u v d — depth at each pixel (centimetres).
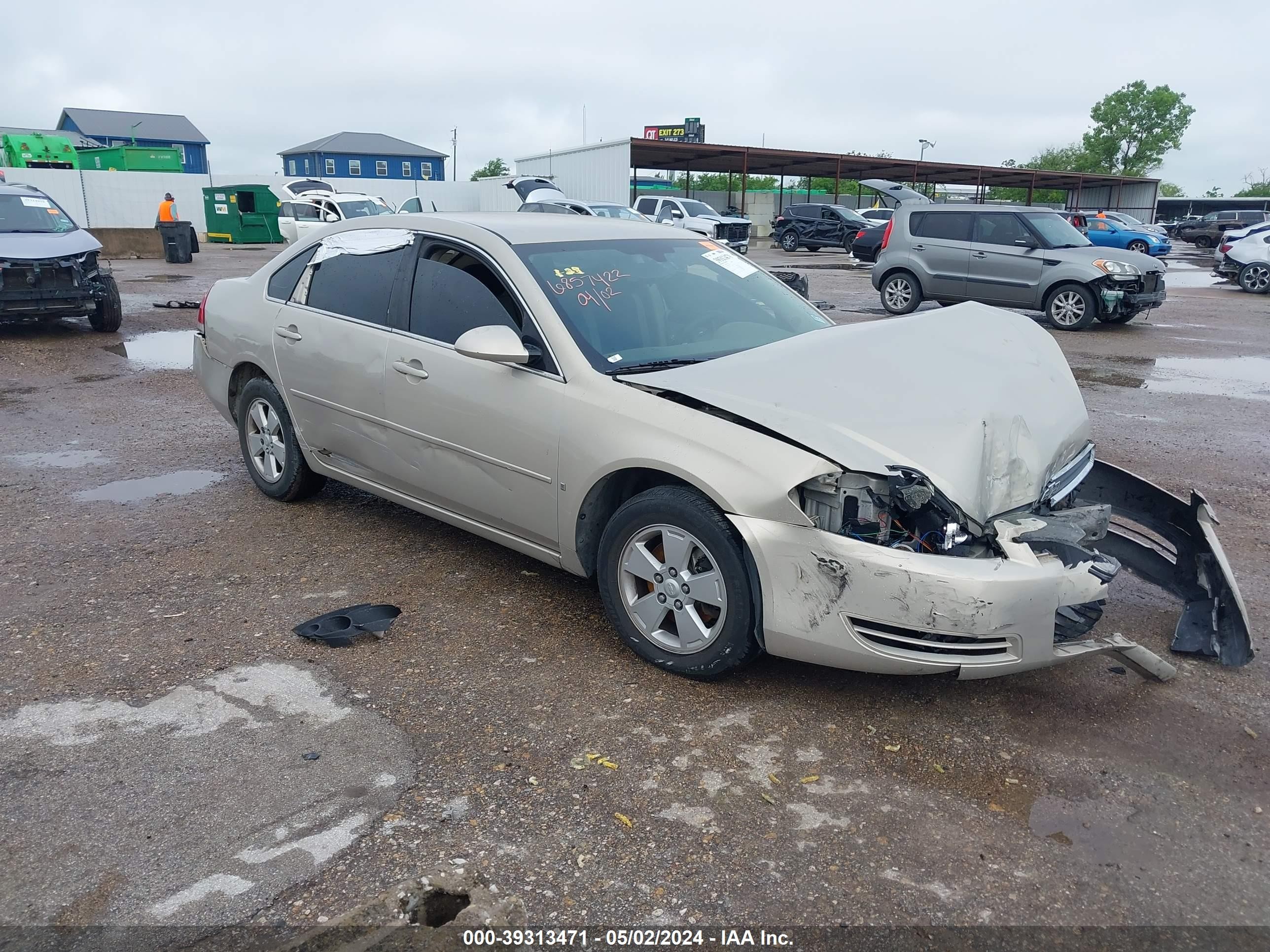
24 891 238
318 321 472
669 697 337
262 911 233
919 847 259
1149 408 835
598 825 266
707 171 4472
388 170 7725
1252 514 541
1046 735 315
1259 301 1855
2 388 853
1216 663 363
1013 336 419
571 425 360
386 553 467
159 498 548
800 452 312
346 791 280
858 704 334
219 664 355
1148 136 8531
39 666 351
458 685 343
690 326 408
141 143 7312
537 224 441
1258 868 253
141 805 272
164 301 1538
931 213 1441
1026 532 312
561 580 438
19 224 1137
